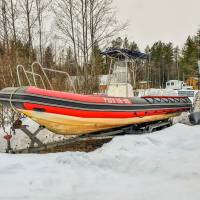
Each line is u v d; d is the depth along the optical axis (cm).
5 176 528
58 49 1694
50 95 707
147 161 561
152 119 914
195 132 734
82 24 1470
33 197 439
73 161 594
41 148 742
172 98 998
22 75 1166
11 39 1459
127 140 704
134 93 1049
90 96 765
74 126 762
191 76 5162
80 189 465
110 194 440
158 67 6450
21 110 709
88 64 1466
